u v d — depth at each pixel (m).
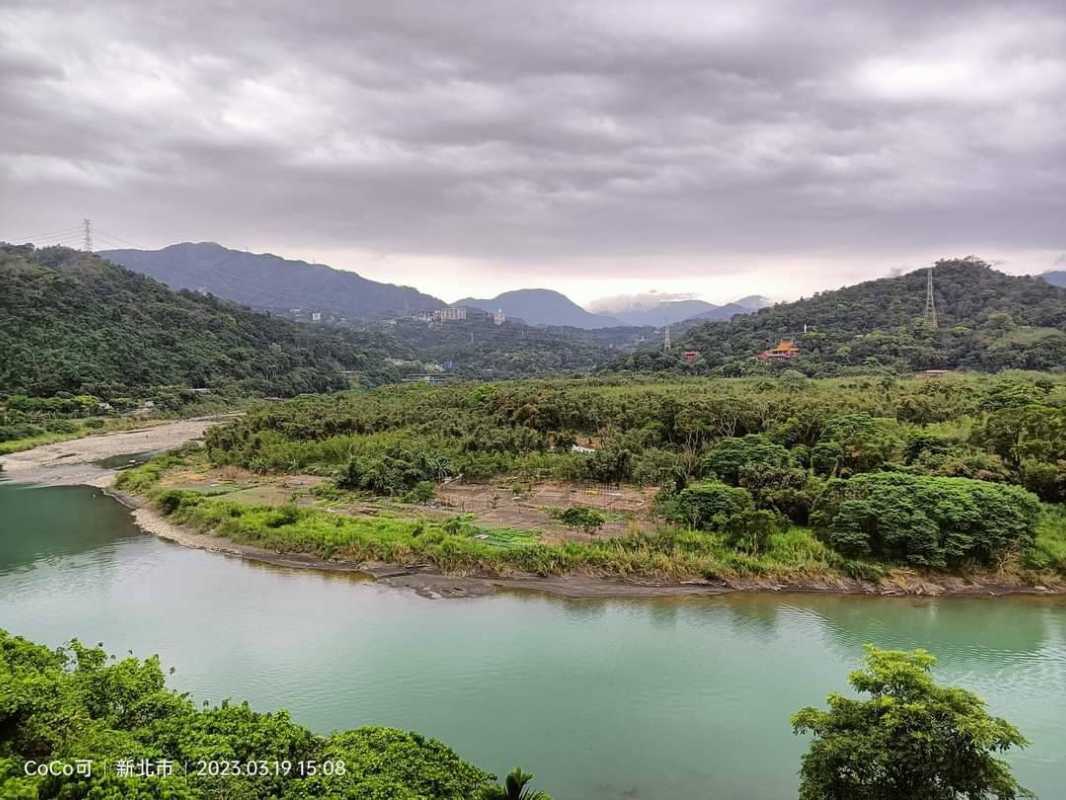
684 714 25.02
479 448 67.50
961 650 30.92
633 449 61.94
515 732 23.69
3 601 35.47
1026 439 46.94
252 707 25.00
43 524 52.56
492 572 40.03
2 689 17.19
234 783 15.02
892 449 49.25
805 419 58.69
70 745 16.09
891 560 39.56
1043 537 40.62
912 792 16.30
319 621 33.25
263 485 63.03
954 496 40.09
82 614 33.72
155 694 18.89
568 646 30.69
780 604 36.19
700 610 35.28
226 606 35.09
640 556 40.16
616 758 22.30
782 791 20.81
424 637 31.50
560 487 57.22
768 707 25.59
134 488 64.06
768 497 43.94
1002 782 16.17
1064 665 29.58
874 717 17.36
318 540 44.19
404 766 16.80
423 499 54.28
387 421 80.44
